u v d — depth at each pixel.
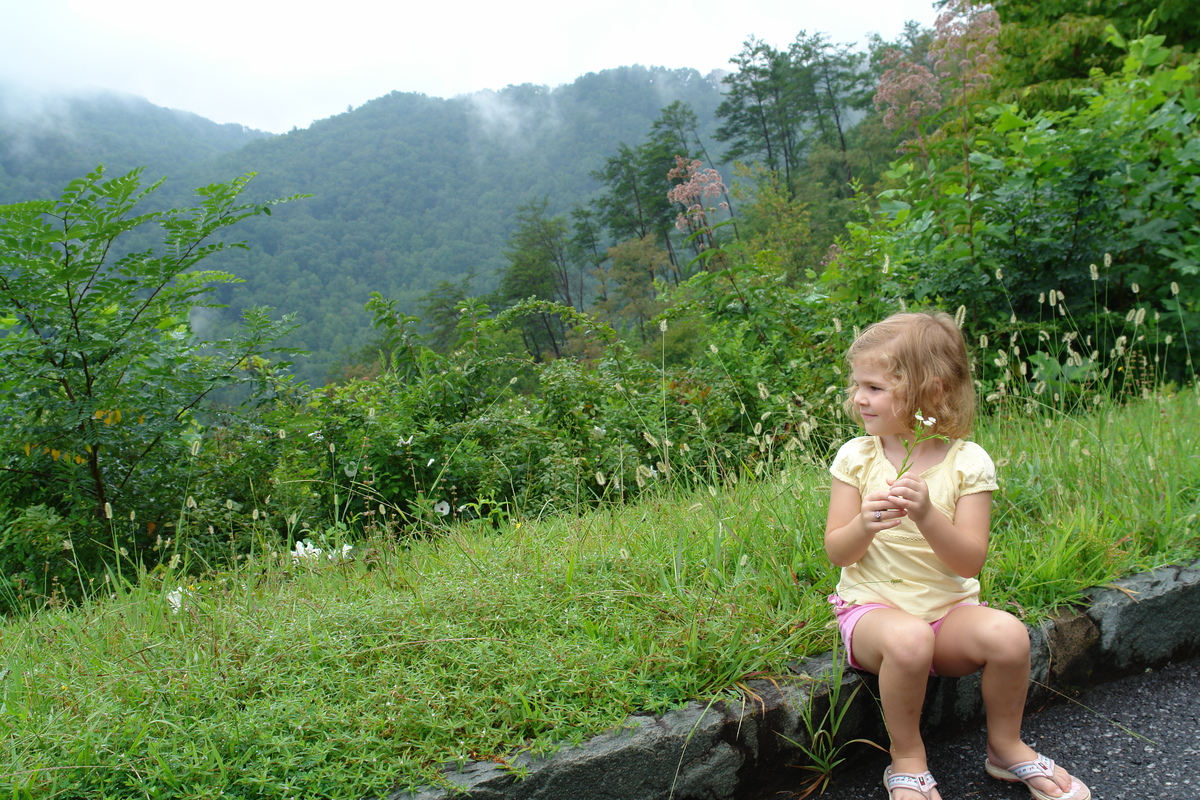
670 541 2.93
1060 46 12.10
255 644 2.25
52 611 3.54
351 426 5.01
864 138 56.94
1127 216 5.76
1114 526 2.78
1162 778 1.93
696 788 1.88
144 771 1.70
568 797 1.76
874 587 2.12
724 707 1.93
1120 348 4.29
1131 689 2.38
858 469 2.24
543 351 69.56
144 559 4.44
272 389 5.21
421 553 3.31
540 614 2.32
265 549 3.56
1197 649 2.54
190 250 4.59
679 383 5.71
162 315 4.76
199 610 2.60
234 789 1.69
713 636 2.15
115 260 4.45
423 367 5.91
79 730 1.82
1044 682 2.29
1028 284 5.85
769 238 32.19
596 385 5.66
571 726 1.87
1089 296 5.77
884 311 5.69
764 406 5.14
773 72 67.31
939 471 2.12
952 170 5.96
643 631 2.22
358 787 1.70
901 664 1.85
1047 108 12.19
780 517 3.00
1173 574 2.53
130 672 2.14
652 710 1.93
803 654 2.16
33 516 4.17
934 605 2.05
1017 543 2.66
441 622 2.26
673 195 7.06
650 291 61.19
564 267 75.69
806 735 2.01
